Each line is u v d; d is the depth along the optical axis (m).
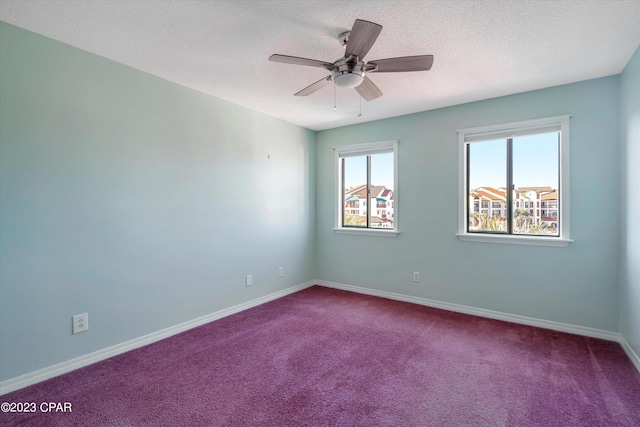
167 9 1.79
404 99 3.30
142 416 1.76
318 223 4.68
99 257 2.39
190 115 3.01
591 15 1.84
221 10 1.80
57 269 2.18
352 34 1.62
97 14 1.84
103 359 2.40
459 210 3.47
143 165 2.66
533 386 2.04
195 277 3.07
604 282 2.76
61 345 2.20
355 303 3.80
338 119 4.07
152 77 2.71
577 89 2.84
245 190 3.59
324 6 1.76
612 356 2.43
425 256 3.72
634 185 2.32
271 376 2.17
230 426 1.68
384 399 1.92
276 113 3.82
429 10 1.79
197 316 3.09
